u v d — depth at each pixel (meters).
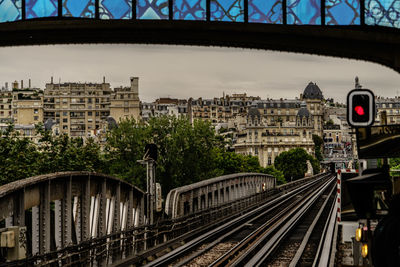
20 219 20.23
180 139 92.25
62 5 17.31
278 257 32.25
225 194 62.38
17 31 17.44
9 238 18.78
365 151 12.28
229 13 17.41
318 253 28.56
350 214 27.77
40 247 22.19
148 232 34.34
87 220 26.41
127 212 33.59
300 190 108.12
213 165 96.81
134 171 88.56
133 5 17.36
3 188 19.39
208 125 95.62
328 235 34.12
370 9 17.47
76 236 25.03
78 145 60.44
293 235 42.56
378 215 11.39
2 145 49.38
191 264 29.92
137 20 17.38
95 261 27.50
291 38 17.72
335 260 25.67
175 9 17.44
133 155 91.12
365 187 11.27
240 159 138.12
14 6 17.30
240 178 73.44
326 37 17.59
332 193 97.50
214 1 17.41
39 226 22.33
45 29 17.34
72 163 56.47
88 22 17.31
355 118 12.12
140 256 30.05
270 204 72.88
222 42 17.83
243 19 17.39
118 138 91.69
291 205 71.31
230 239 40.72
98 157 63.69
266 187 100.69
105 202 28.91
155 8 17.41
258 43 17.81
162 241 37.53
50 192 23.14
